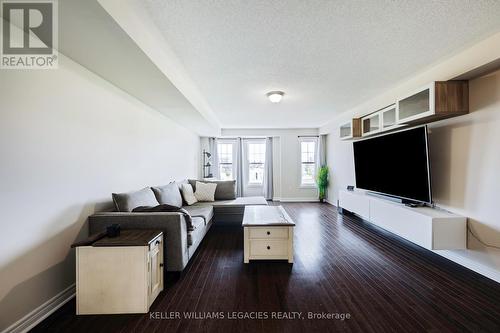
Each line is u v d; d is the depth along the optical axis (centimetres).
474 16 176
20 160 153
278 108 461
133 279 173
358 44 218
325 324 159
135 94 285
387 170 338
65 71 188
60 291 182
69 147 192
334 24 186
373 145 372
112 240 176
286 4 162
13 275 148
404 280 218
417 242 254
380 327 155
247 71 278
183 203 398
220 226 422
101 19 142
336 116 539
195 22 181
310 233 365
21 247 153
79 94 203
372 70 278
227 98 391
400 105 295
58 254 180
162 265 203
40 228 166
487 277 221
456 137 249
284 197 691
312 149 700
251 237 259
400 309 174
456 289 201
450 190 256
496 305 179
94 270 173
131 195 242
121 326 159
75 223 198
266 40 210
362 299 188
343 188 549
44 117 169
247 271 239
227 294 196
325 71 280
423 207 281
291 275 229
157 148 367
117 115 260
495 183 213
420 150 274
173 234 214
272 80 308
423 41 213
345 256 275
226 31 195
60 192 183
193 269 244
